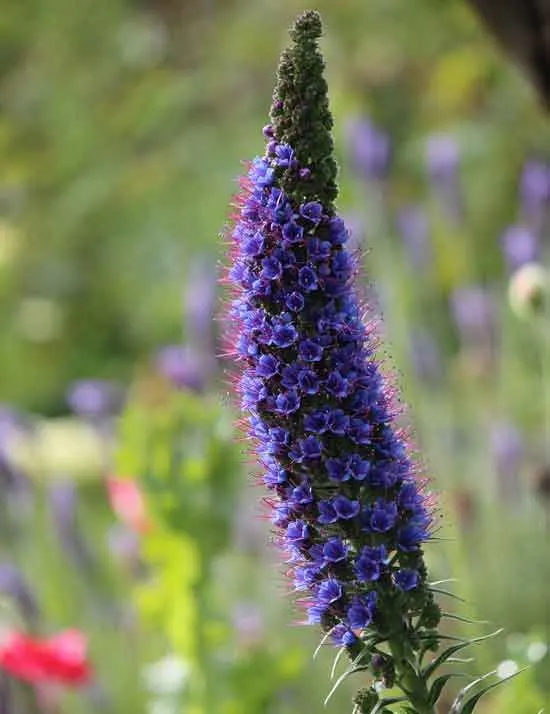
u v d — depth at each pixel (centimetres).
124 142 1750
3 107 1923
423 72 1587
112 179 1728
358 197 1172
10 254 1925
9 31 1916
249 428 431
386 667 423
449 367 1098
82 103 1819
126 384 1898
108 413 1177
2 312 2050
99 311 1970
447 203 1189
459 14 1384
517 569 966
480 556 965
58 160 1822
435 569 878
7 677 795
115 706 954
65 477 1186
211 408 845
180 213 1712
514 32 743
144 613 848
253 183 416
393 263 1106
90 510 1263
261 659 829
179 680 836
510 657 735
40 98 1861
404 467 421
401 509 420
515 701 693
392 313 1067
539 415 1141
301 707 905
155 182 1698
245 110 1675
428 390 1041
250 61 1669
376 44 1591
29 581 991
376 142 1130
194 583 834
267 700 830
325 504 415
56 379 1995
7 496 1074
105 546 1136
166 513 826
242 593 996
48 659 786
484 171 1476
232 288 446
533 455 1043
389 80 1599
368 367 416
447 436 1010
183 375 907
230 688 825
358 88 1600
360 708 429
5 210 1922
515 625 946
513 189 1470
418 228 1175
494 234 1457
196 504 824
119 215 1825
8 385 1997
